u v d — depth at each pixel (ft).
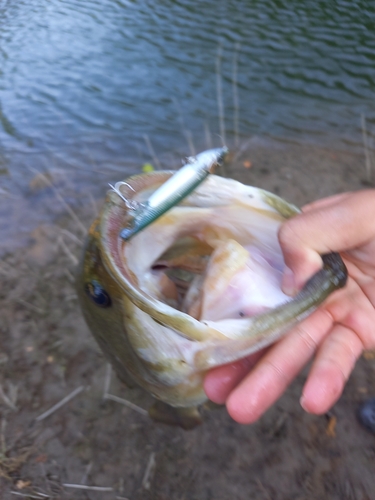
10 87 2.89
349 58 3.08
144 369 0.78
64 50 3.33
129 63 3.12
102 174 2.13
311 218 0.68
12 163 2.23
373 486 1.11
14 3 4.36
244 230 0.73
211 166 0.66
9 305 1.51
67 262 1.65
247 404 0.71
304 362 0.78
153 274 0.75
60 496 1.13
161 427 1.24
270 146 2.28
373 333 0.82
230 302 0.68
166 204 0.63
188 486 1.14
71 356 1.38
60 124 2.52
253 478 1.14
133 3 4.17
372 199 0.72
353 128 2.40
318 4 3.98
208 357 0.65
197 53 3.24
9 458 1.18
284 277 0.69
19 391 1.31
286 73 2.94
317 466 1.15
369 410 1.20
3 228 1.82
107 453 1.20
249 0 4.11
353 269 0.88
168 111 2.62
